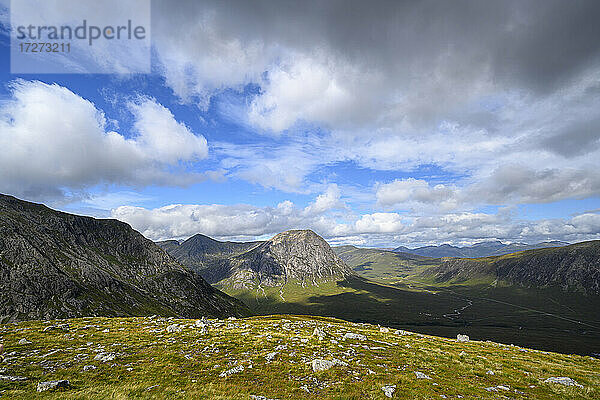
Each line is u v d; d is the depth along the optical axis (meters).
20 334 49.66
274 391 25.42
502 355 44.19
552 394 25.83
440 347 47.56
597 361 45.66
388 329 72.19
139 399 21.52
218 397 22.56
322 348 40.81
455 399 24.11
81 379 27.20
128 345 42.28
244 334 50.81
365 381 28.03
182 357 36.06
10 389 23.42
